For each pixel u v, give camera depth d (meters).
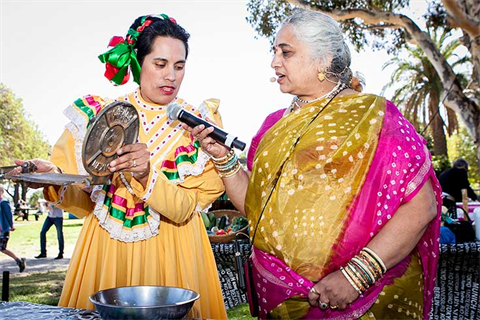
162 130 2.21
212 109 2.39
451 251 3.76
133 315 1.34
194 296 1.51
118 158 1.85
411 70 22.81
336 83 1.97
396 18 14.59
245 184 2.12
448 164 21.30
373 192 1.74
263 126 2.22
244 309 5.33
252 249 2.03
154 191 1.98
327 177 1.77
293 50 1.94
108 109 1.75
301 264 1.77
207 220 4.79
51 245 13.78
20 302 1.74
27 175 1.86
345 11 14.45
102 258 2.15
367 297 1.75
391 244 1.72
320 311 1.77
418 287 1.85
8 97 46.44
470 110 14.70
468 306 3.77
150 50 2.14
